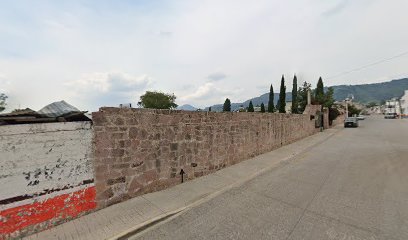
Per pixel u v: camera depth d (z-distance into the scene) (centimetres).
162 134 690
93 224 476
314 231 434
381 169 891
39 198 448
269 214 514
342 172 859
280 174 848
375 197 600
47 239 421
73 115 493
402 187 674
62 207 480
